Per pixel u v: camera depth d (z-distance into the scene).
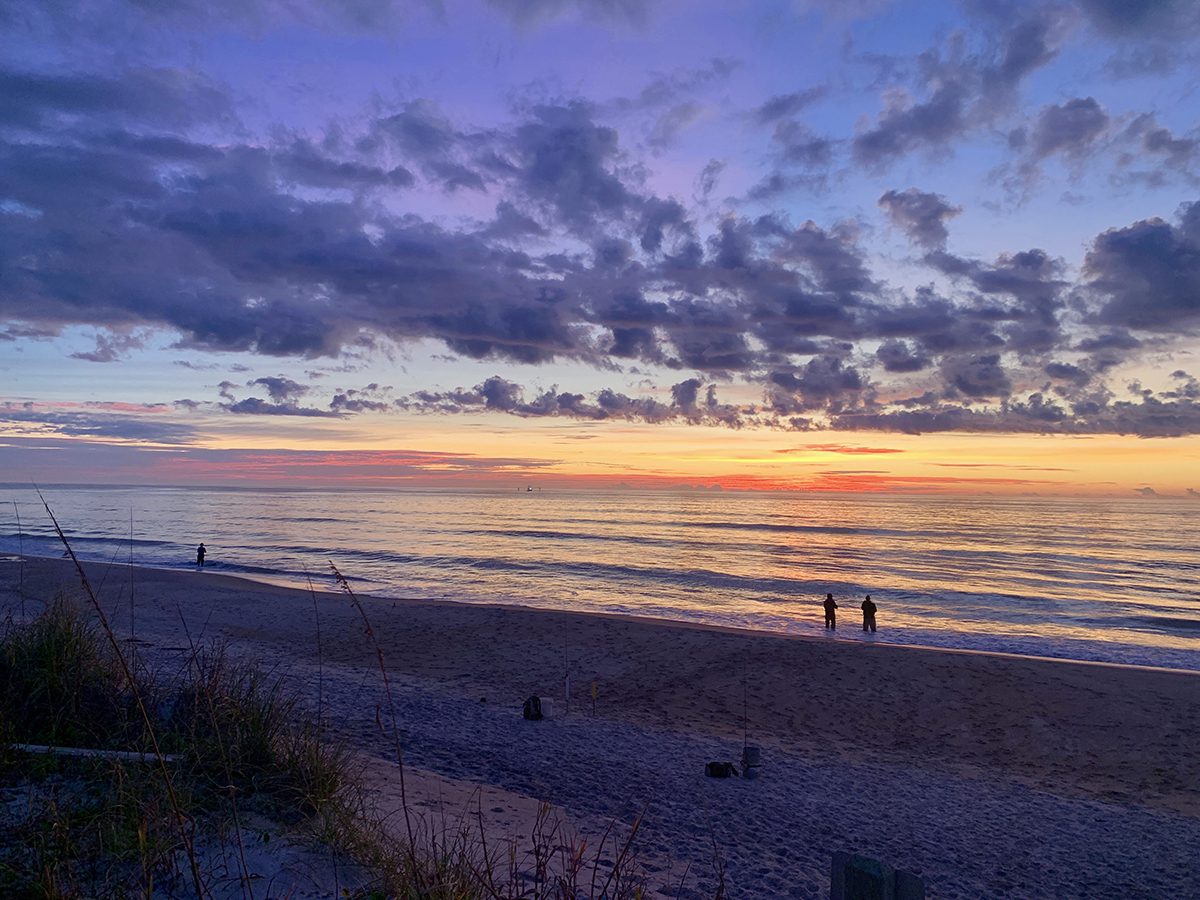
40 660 6.04
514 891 4.11
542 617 24.45
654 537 77.50
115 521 87.62
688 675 17.66
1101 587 43.47
